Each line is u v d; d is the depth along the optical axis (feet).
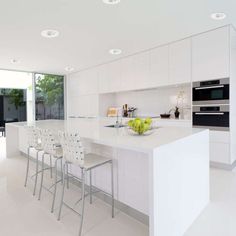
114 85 18.16
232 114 11.60
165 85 14.23
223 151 11.67
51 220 7.00
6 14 9.21
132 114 18.78
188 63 12.78
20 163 14.38
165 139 6.01
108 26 10.70
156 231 5.03
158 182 5.05
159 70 14.46
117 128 9.02
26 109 24.36
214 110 11.84
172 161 5.58
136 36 12.23
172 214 5.64
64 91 24.80
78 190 9.35
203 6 8.77
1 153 17.54
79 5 8.54
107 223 6.78
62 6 8.59
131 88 16.63
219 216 6.99
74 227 6.58
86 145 8.66
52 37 12.15
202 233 6.14
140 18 9.84
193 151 6.77
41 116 23.50
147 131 7.38
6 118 26.02
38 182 10.59
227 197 8.36
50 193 9.18
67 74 24.14
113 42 13.23
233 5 8.70
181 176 6.05
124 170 7.18
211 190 9.02
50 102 24.09
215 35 11.44
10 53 15.33
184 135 6.66
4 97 25.55
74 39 12.54
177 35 12.20
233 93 11.69
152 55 14.83
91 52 15.40
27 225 6.72
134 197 6.93
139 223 6.77
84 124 11.32
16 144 16.57
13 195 9.02
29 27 10.66
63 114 24.90
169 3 8.49
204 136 7.63
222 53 11.26
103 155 7.95
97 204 8.02
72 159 6.71
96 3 8.41
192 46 12.49
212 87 11.79
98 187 8.34
